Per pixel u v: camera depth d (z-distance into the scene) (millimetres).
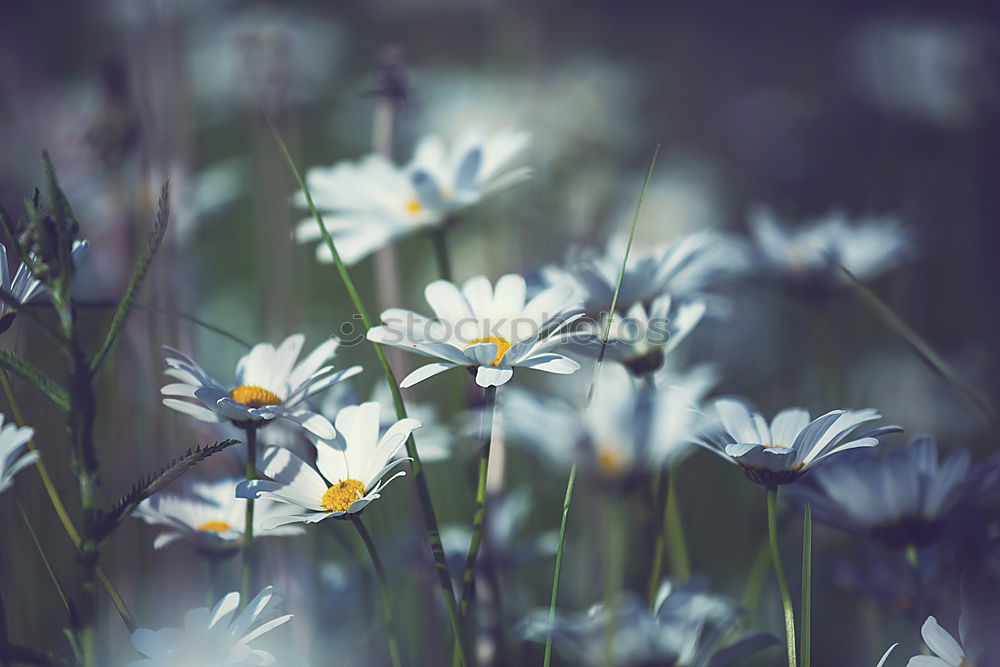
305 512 808
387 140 994
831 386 1047
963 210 1562
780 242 1041
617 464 830
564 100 1689
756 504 1016
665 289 891
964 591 813
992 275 1464
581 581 957
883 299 1400
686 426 823
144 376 961
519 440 884
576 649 827
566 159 1472
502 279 844
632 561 925
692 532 1027
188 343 985
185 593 890
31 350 951
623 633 820
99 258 1073
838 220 1063
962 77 1668
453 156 995
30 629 902
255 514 854
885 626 948
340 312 1402
